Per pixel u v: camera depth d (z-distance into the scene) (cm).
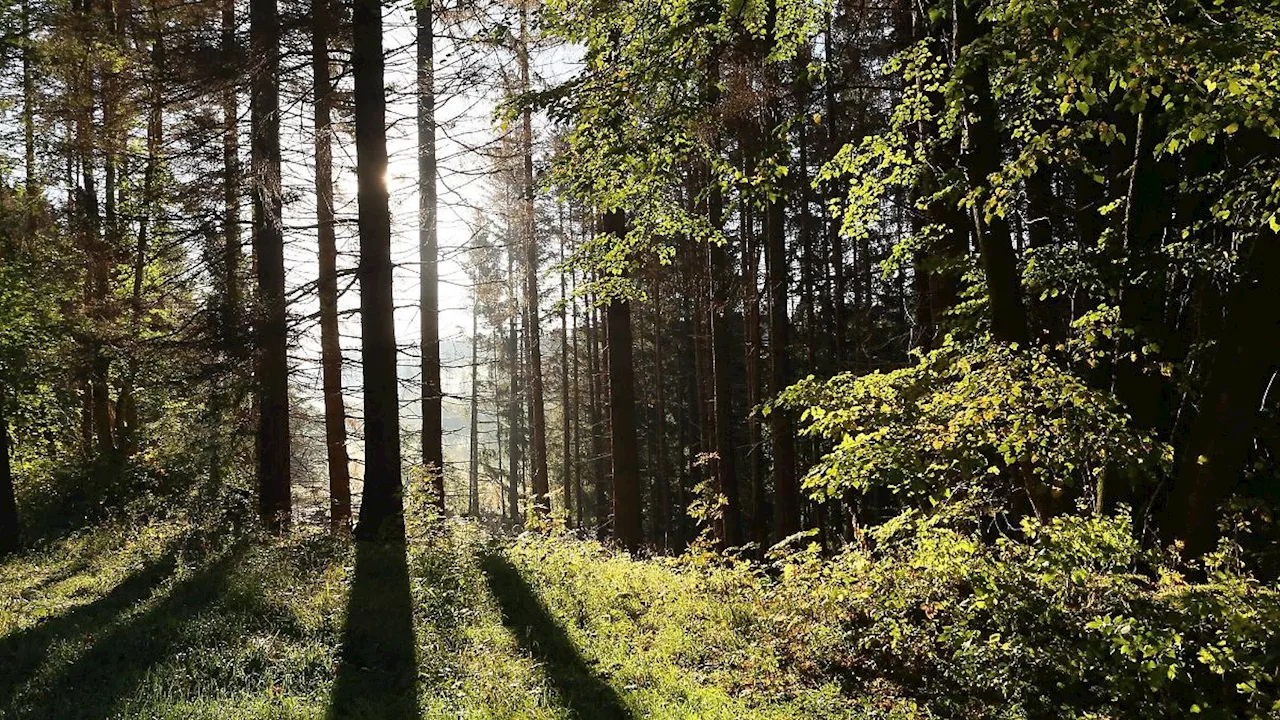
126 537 1358
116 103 1305
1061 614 641
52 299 1692
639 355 3847
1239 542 793
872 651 725
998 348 682
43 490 1783
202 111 1352
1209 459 698
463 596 876
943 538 690
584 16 704
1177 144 622
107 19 1467
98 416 2111
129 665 649
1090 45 475
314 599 822
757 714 613
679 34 663
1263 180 639
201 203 1348
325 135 1334
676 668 709
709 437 2691
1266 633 534
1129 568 690
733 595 907
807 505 2370
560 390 4156
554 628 796
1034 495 788
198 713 551
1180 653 605
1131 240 789
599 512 3831
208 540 1147
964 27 695
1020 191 759
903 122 782
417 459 1716
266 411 1395
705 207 1766
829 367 2473
